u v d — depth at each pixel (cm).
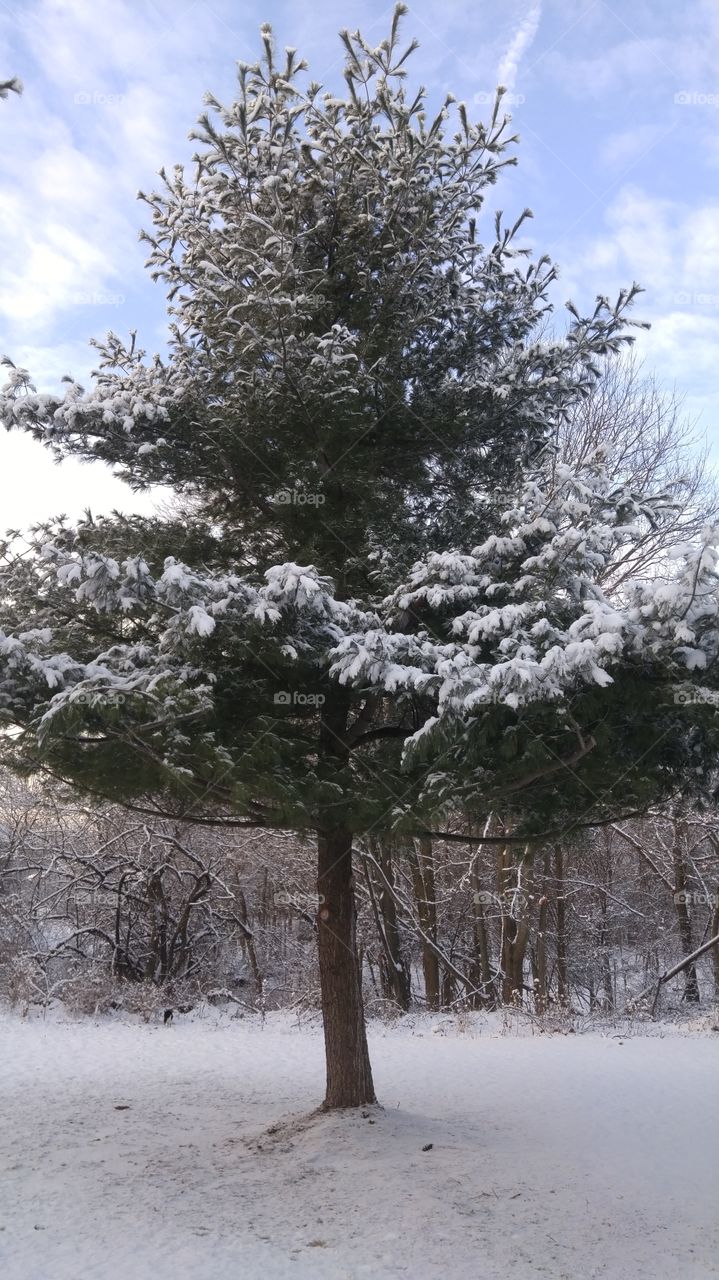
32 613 833
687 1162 805
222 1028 1742
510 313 984
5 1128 920
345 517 954
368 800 775
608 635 614
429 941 2270
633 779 799
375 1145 830
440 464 1021
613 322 941
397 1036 1669
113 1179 746
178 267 930
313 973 2277
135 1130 928
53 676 652
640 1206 688
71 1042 1528
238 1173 769
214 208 919
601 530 807
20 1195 693
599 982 2584
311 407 868
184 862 2312
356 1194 705
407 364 938
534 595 799
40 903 2153
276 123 892
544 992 2039
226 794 791
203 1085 1193
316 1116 923
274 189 843
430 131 897
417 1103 1054
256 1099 1104
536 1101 1077
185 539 938
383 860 2142
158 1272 542
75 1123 954
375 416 940
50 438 888
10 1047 1458
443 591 774
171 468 959
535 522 807
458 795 764
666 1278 562
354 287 966
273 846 2345
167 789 791
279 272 833
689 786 835
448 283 941
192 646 712
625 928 2745
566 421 1041
